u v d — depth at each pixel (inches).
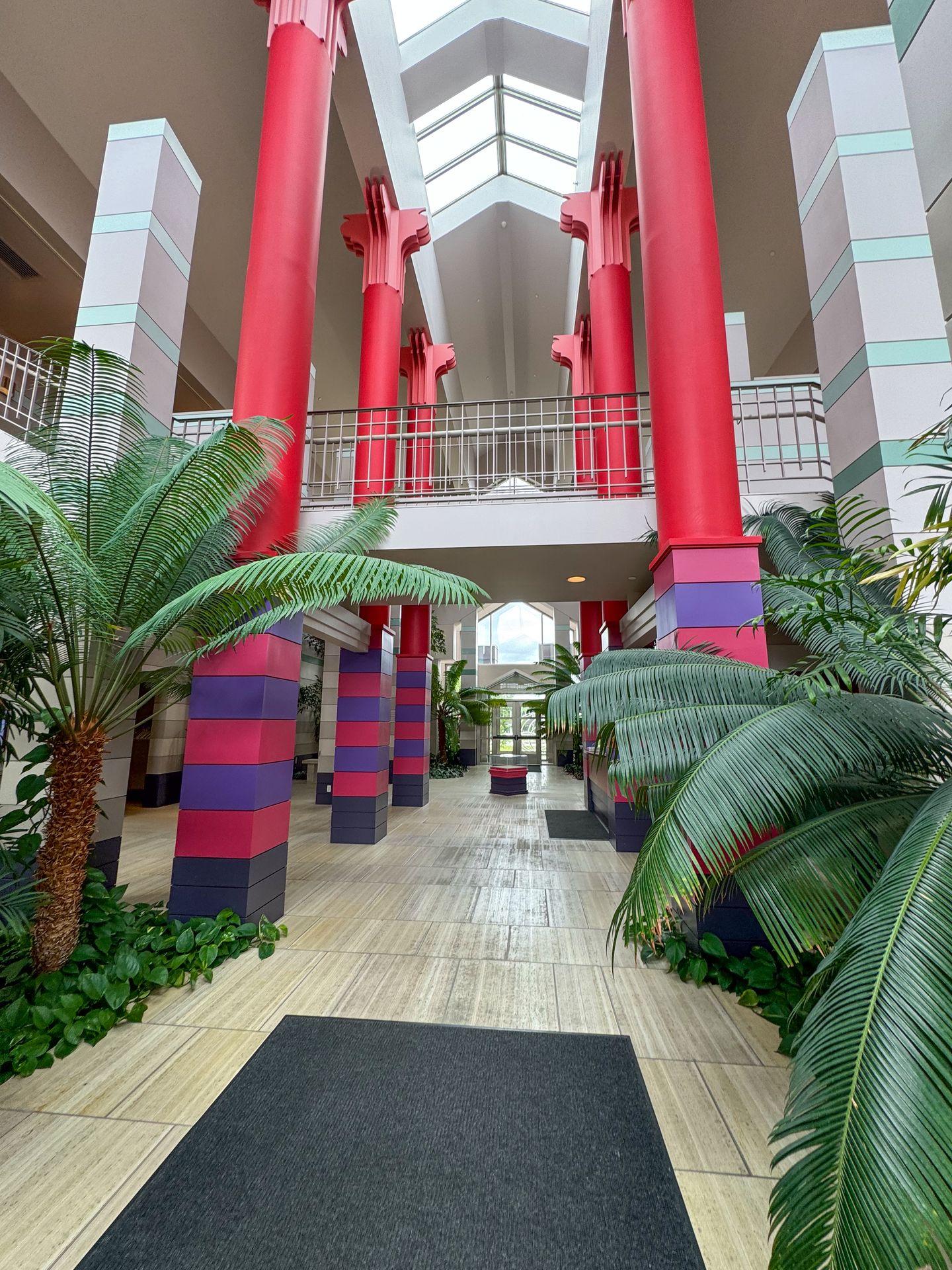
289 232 179.3
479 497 205.8
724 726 87.0
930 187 85.0
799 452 217.8
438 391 485.4
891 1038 41.2
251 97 305.7
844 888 72.1
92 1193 66.5
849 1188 36.6
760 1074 90.4
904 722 76.3
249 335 173.2
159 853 243.9
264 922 148.5
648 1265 58.3
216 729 153.6
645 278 169.8
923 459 143.6
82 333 178.4
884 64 164.1
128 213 186.5
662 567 160.1
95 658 141.1
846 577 92.6
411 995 116.1
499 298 490.3
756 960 122.7
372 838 268.5
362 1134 76.4
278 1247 59.6
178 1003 112.1
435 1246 60.0
